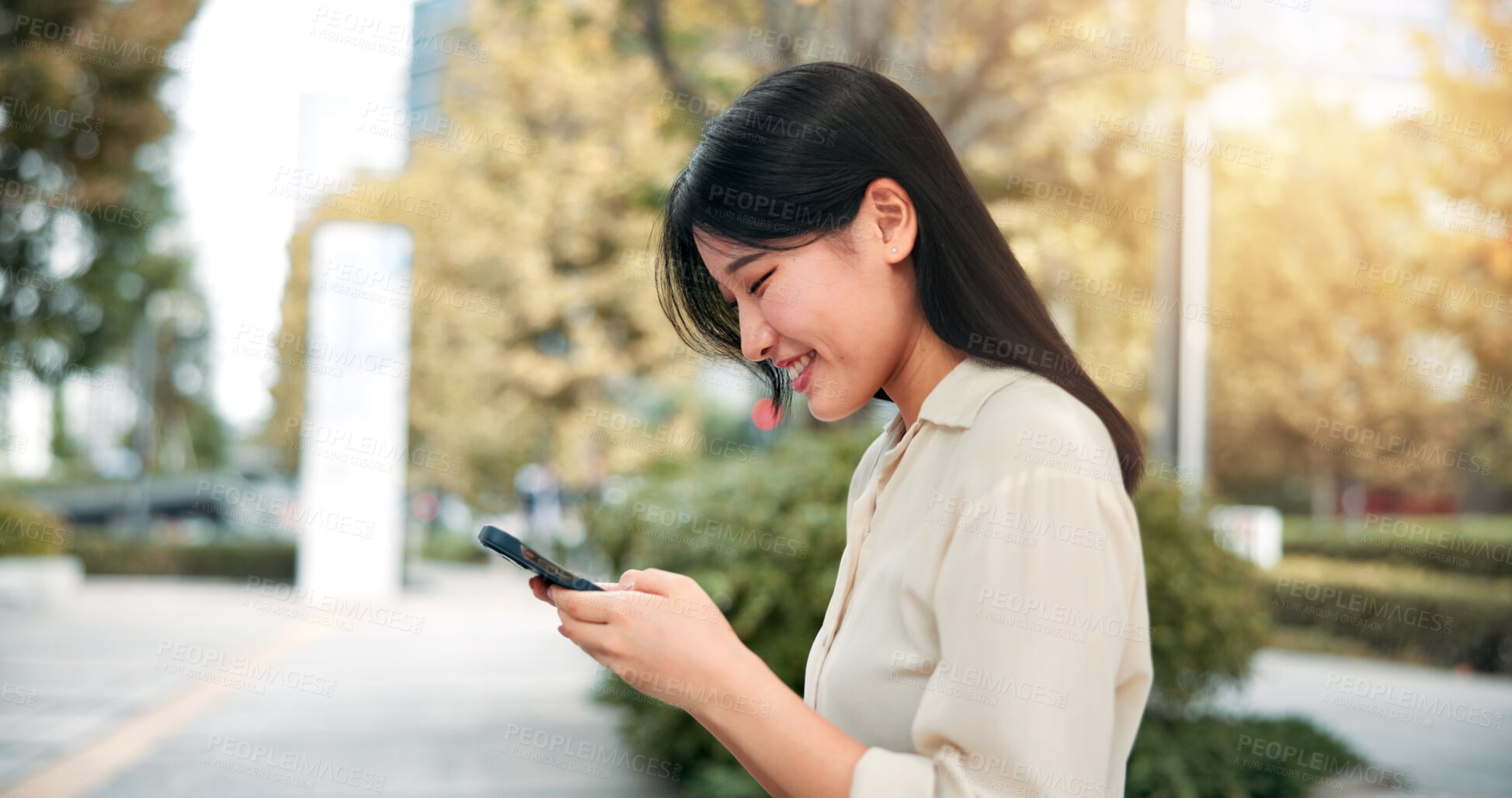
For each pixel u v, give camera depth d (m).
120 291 11.34
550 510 17.02
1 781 5.09
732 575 4.18
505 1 7.57
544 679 7.79
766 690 0.88
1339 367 14.59
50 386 11.41
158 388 25.97
